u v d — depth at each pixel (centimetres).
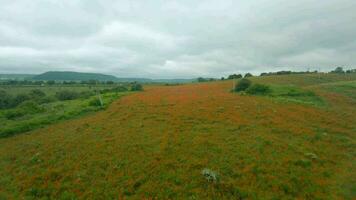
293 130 2252
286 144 1881
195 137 2036
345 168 1548
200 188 1292
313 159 1642
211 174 1387
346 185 1340
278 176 1399
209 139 1983
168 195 1250
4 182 1504
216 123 2462
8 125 2828
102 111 3538
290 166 1518
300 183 1338
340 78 8225
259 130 2223
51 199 1284
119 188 1341
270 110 3070
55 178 1505
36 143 2188
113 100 4588
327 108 3381
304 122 2562
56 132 2516
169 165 1562
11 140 2383
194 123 2488
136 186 1362
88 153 1833
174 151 1767
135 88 7325
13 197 1324
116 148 1889
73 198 1274
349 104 3738
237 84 5512
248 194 1234
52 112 3734
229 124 2417
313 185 1323
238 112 2945
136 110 3331
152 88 8269
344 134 2252
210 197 1221
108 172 1523
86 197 1278
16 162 1809
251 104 3491
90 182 1423
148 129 2341
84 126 2644
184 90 6556
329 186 1328
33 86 10450
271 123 2466
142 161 1636
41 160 1788
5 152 2039
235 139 1983
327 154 1753
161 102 3991
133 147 1883
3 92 5791
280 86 5262
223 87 6769
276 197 1208
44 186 1411
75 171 1566
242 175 1417
